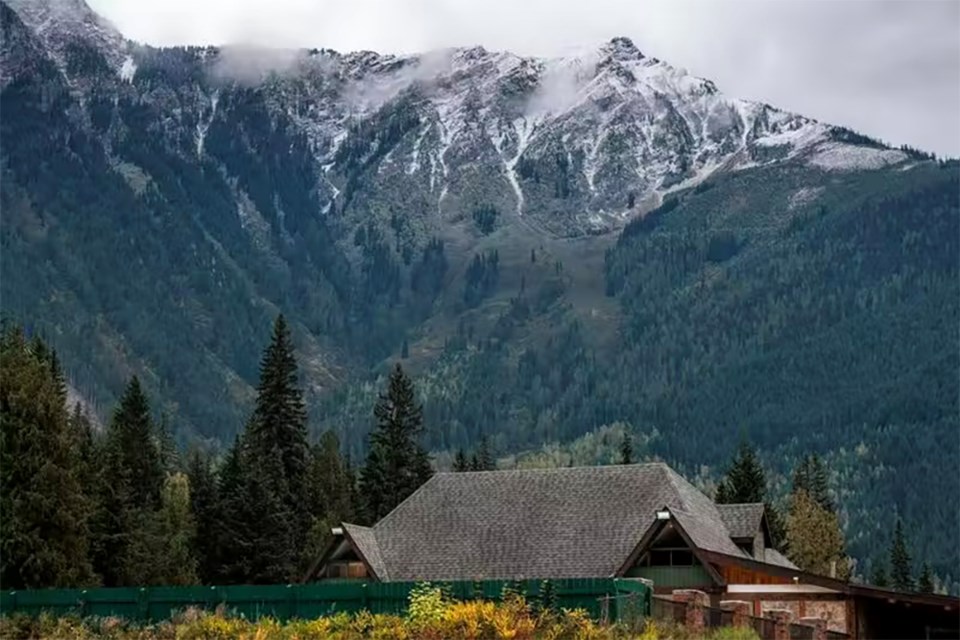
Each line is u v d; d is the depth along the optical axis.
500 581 74.25
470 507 114.75
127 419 173.00
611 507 110.88
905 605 93.25
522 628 65.62
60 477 114.44
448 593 73.94
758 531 117.12
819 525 198.12
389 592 75.12
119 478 141.62
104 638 74.62
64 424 116.81
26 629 77.38
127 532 136.62
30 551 111.44
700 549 100.00
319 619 71.25
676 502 109.75
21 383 115.62
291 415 173.88
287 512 156.88
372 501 191.00
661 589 100.56
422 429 197.38
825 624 71.94
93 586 115.69
